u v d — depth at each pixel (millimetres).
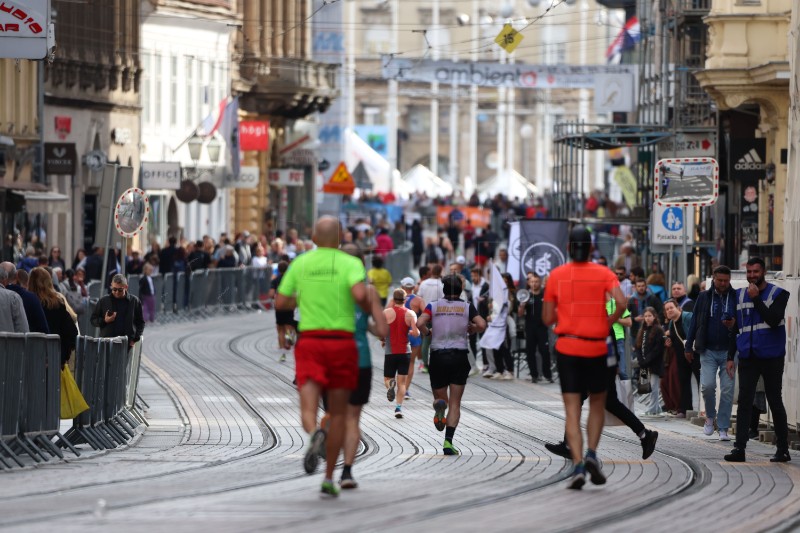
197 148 126188
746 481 35219
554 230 77812
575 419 33094
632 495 32031
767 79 70375
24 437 38750
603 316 33188
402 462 39406
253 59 151000
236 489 32312
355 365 30438
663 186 58750
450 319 42125
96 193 117938
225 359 76875
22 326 40531
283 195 161125
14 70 97312
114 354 46219
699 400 53438
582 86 117375
